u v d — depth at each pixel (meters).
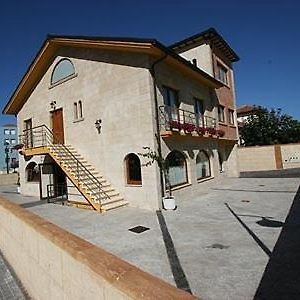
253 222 9.23
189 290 5.04
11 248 6.77
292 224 8.64
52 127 18.12
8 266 6.83
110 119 14.27
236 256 6.44
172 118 14.47
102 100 14.67
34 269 4.92
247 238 7.64
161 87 13.66
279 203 11.95
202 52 20.91
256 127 33.00
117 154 13.96
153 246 7.54
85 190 13.12
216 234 8.22
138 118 13.09
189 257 6.60
